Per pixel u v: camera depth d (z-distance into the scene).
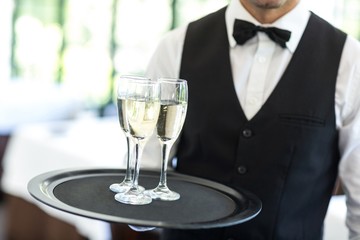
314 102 1.56
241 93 1.62
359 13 5.75
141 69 6.77
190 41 1.72
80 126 4.27
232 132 1.60
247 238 1.60
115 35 6.75
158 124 1.25
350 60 1.57
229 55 1.65
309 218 1.64
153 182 1.47
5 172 4.44
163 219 1.15
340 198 2.77
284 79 1.59
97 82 6.80
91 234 3.18
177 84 1.22
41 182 1.31
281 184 1.58
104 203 1.22
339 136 1.59
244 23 1.62
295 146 1.56
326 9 5.68
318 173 1.60
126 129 1.26
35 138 3.72
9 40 6.18
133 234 2.86
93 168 1.50
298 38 1.61
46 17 6.39
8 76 6.22
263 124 1.58
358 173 1.56
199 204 1.29
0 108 4.86
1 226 4.39
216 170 1.63
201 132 1.63
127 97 1.19
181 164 1.71
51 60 6.50
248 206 1.26
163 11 6.58
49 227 3.55
